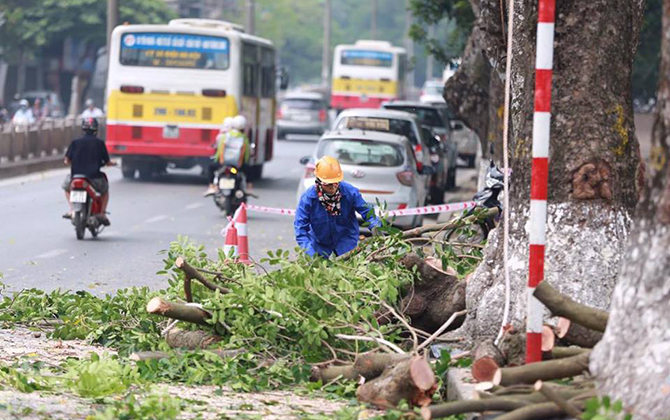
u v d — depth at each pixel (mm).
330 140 27125
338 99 88875
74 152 25359
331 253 14023
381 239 13172
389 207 26344
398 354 10367
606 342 8172
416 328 12438
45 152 47500
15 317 14195
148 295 13086
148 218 29844
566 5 11094
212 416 9258
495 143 27688
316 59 171125
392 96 88562
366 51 88438
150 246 24250
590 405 7520
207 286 11672
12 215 29875
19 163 43125
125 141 39812
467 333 11438
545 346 9195
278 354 11320
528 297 9203
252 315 11180
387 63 88312
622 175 11109
